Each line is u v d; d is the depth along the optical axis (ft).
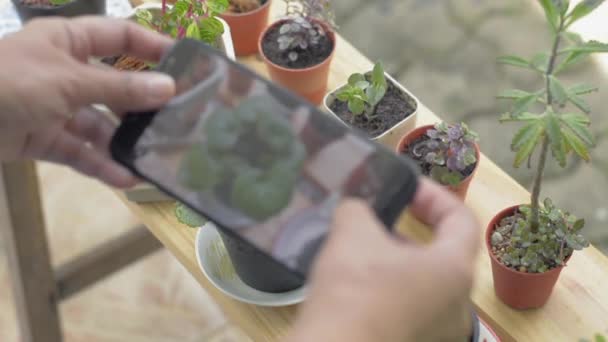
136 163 2.95
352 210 2.48
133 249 5.60
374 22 8.59
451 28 8.47
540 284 3.59
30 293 5.33
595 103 7.81
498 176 4.17
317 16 4.60
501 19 8.48
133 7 4.98
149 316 6.88
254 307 3.82
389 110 4.31
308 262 2.68
